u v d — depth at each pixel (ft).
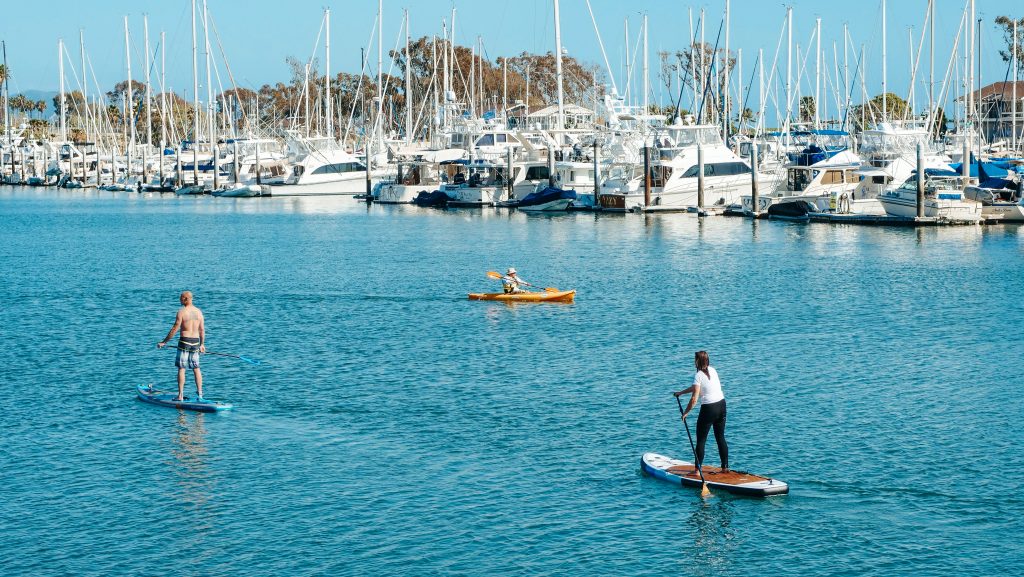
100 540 70.03
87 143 632.38
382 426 94.27
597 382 110.42
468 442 89.40
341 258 237.66
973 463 82.84
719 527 71.31
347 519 73.10
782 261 216.13
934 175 285.84
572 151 374.63
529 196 358.43
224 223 350.43
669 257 226.79
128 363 122.42
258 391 107.45
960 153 341.41
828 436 90.07
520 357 123.85
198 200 481.05
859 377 111.96
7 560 67.15
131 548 68.85
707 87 454.40
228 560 67.10
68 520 73.26
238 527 71.92
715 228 287.28
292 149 471.62
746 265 211.00
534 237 276.62
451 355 125.39
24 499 77.05
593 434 91.30
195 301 174.50
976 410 98.12
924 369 115.96
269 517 73.51
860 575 64.64
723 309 158.92
